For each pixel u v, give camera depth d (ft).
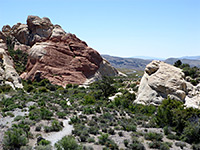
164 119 79.05
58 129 68.59
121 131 71.46
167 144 58.34
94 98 138.31
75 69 271.49
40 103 106.22
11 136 49.19
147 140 62.69
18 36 377.50
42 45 275.39
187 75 133.18
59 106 109.81
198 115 77.25
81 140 58.85
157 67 131.44
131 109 110.73
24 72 279.49
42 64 251.60
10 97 127.44
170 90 114.42
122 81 266.77
